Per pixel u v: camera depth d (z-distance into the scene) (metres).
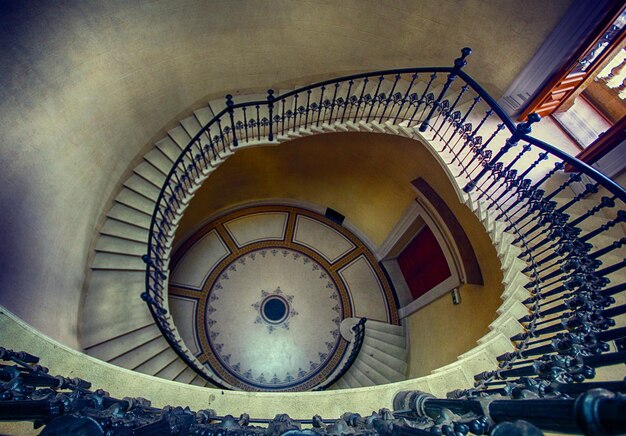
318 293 7.97
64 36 3.92
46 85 3.85
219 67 5.82
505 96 5.06
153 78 5.29
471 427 1.10
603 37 4.00
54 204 4.16
